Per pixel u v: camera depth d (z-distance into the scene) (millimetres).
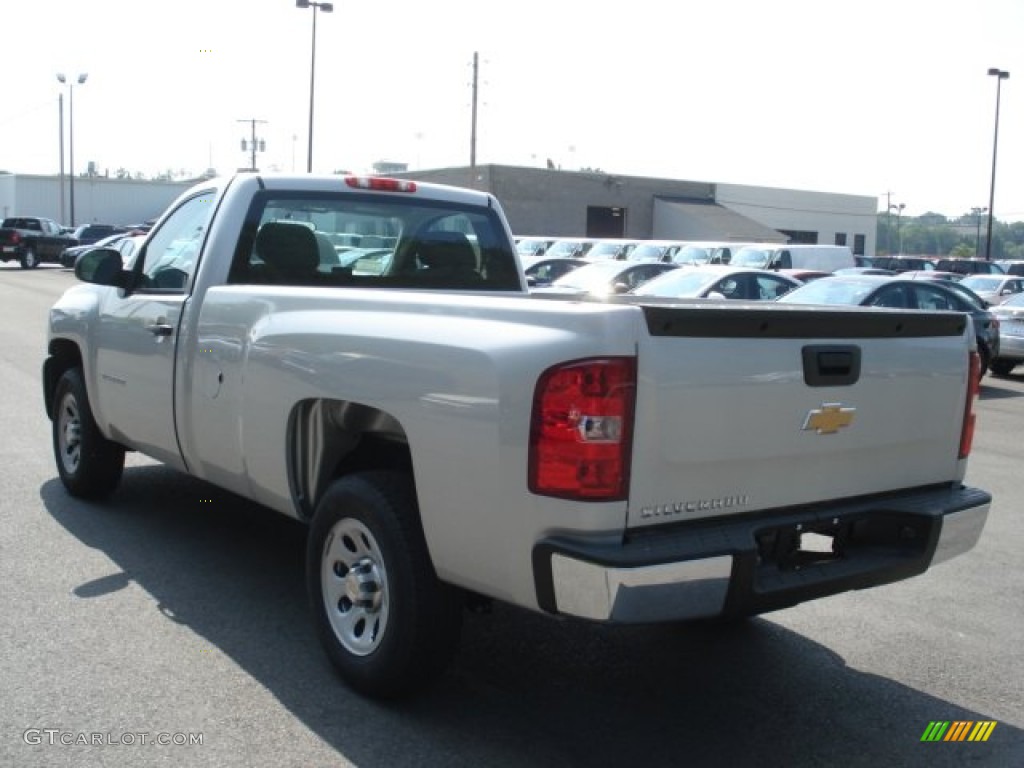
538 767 3859
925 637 5352
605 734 4164
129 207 75438
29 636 4848
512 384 3607
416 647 4105
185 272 5742
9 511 6898
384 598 4188
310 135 41812
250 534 6559
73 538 6359
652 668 4855
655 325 3520
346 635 4422
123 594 5441
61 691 4293
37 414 10398
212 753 3838
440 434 3857
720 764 3963
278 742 3947
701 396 3629
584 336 3500
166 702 4234
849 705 4527
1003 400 15188
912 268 41875
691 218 58188
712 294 16969
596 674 4758
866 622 5551
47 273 40562
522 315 3721
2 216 72000
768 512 3945
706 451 3666
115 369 6254
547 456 3518
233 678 4480
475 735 4086
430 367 3910
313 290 4668
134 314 6039
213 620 5125
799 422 3922
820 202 68625
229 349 5086
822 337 3975
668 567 3457
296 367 4574
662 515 3619
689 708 4441
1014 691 4730
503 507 3648
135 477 7906
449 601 4129
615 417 3463
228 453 5172
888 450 4312
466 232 6406
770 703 4520
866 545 4344
